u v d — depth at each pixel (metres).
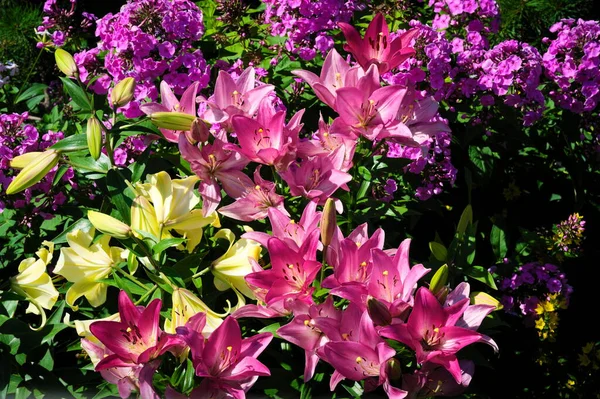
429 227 2.40
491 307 1.44
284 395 1.64
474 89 2.26
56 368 1.72
